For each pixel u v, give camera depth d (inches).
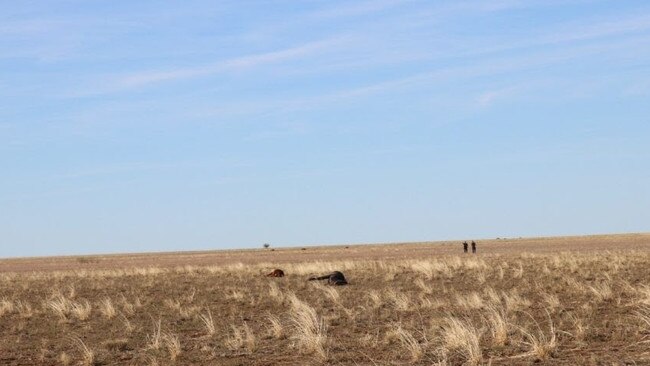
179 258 4279.0
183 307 1045.2
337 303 1019.9
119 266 3154.5
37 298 1304.1
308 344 668.1
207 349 688.4
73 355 698.2
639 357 579.5
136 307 1063.0
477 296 952.3
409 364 587.5
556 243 4603.8
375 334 746.8
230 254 4975.4
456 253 3196.4
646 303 861.2
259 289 1305.4
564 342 658.8
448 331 674.2
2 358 690.8
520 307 882.8
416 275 1507.1
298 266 1914.4
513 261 1893.5
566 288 1088.8
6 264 4325.8
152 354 683.4
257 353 669.9
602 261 1688.0
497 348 635.5
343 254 3722.9
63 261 4576.8
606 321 754.2
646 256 1887.3
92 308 1075.3
